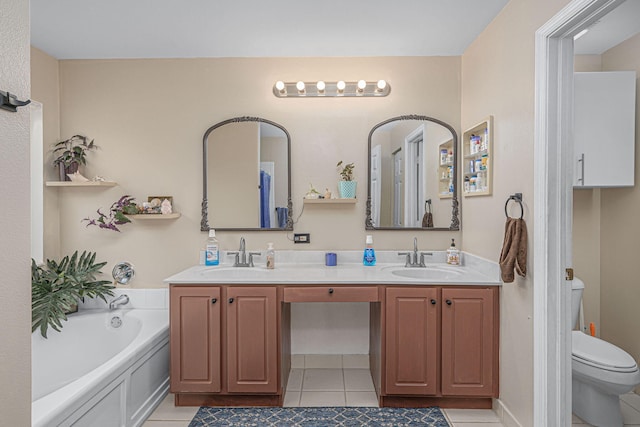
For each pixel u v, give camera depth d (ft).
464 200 9.77
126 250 10.03
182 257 10.03
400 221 9.98
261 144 10.00
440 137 9.96
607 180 8.32
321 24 8.29
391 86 9.99
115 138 10.00
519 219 6.80
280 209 9.98
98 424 6.10
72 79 9.97
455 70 9.96
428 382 7.95
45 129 9.55
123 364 6.80
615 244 8.86
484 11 7.75
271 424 7.52
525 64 6.75
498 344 7.86
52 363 8.66
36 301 8.48
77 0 7.27
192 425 7.49
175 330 8.09
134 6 7.50
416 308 7.94
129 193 10.03
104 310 9.78
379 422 7.60
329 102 10.02
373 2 7.42
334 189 10.00
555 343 6.21
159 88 10.00
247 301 8.05
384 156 9.97
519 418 6.98
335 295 8.02
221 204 9.99
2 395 3.06
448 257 9.70
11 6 3.19
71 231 10.02
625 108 8.34
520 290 6.97
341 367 10.01
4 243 3.08
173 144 10.02
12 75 3.20
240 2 7.39
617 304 8.80
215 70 10.00
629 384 6.79
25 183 3.33
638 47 8.39
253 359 8.05
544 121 6.16
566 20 5.55
